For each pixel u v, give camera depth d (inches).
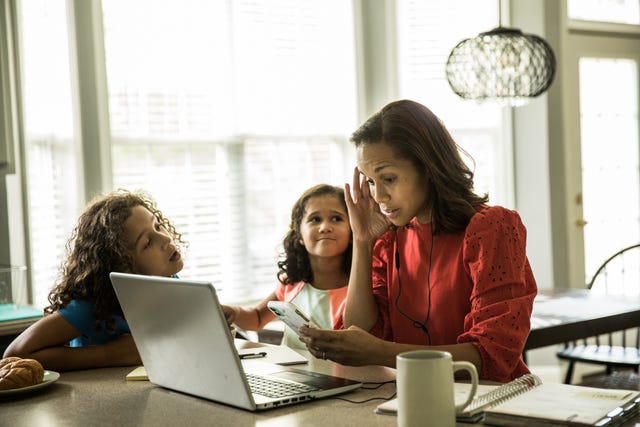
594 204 178.4
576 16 174.6
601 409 45.2
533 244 165.8
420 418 42.9
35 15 128.0
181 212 143.5
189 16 143.3
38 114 129.0
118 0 136.2
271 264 152.2
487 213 59.5
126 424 50.0
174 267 76.7
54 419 52.2
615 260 181.0
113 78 136.3
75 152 131.0
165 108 141.6
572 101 174.6
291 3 152.6
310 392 54.1
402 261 67.8
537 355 169.3
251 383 57.5
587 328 105.2
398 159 60.7
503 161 166.1
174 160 142.8
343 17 157.3
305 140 155.2
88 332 72.1
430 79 160.2
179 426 48.8
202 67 144.8
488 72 130.3
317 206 89.6
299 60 153.7
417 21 159.6
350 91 158.1
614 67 181.5
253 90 149.8
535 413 44.7
